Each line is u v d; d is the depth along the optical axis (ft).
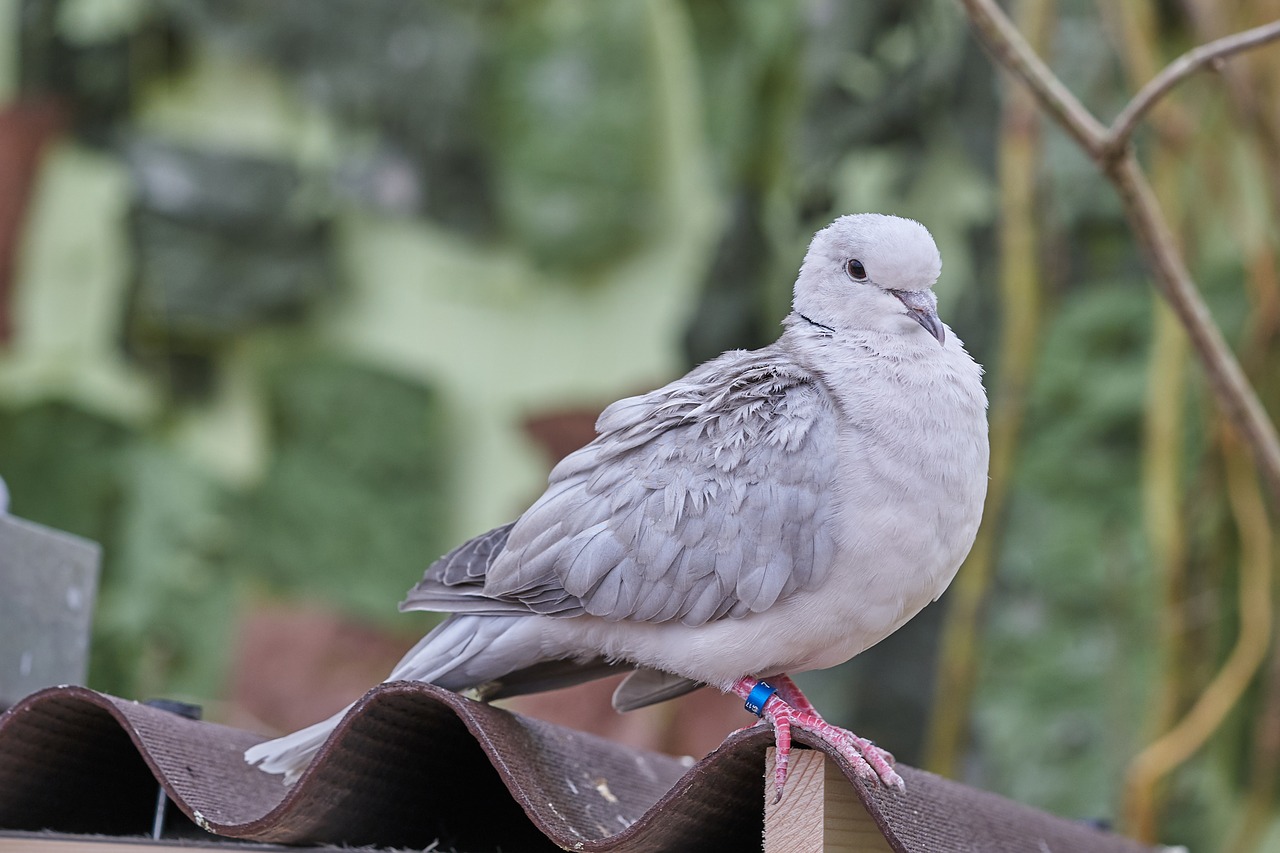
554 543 13.61
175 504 27.45
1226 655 23.95
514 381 27.66
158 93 28.17
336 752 11.68
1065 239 24.49
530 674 14.58
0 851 12.44
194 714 14.44
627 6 27.40
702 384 14.32
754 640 13.37
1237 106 22.72
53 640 15.05
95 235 27.94
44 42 28.07
